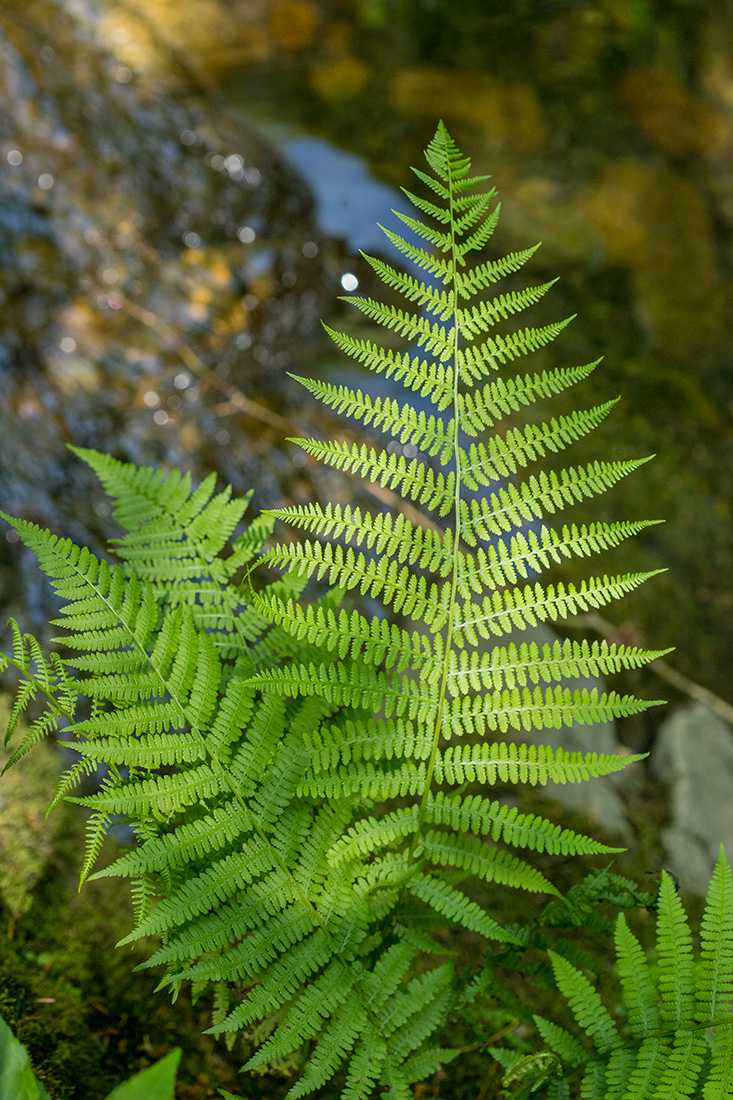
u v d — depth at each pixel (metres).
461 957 2.40
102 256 4.14
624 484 4.29
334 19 6.11
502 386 1.71
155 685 1.67
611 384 4.63
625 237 5.35
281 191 4.88
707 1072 1.58
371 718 1.71
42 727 1.64
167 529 2.00
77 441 3.55
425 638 1.66
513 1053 1.79
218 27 5.74
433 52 6.11
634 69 6.36
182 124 4.80
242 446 3.79
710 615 4.00
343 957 1.62
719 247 5.48
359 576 1.64
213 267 4.39
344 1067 2.02
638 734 3.49
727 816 3.20
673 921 1.56
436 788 2.77
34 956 2.10
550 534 1.66
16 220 4.00
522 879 1.63
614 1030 1.55
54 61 4.51
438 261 1.75
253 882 1.73
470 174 5.43
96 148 4.40
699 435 4.61
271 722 1.70
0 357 3.63
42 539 1.69
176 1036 2.06
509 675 1.64
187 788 1.61
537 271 5.00
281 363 4.24
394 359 1.71
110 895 2.28
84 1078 1.94
